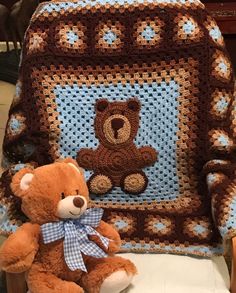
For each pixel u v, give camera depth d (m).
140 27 1.38
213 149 1.37
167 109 1.39
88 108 1.40
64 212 1.12
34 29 1.41
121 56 1.38
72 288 1.12
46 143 1.39
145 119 1.40
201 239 1.34
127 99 1.40
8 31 3.47
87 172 1.41
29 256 1.11
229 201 1.23
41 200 1.12
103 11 1.39
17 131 1.40
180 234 1.35
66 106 1.40
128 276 1.17
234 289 1.19
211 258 1.33
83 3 1.41
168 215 1.36
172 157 1.41
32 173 1.16
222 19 2.16
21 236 1.11
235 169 1.34
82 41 1.39
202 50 1.38
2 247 1.11
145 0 1.40
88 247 1.17
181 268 1.29
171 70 1.38
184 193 1.42
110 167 1.40
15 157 1.43
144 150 1.40
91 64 1.39
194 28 1.38
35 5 3.22
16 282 1.16
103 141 1.40
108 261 1.19
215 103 1.38
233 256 1.15
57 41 1.38
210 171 1.35
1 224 1.29
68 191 1.13
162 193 1.43
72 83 1.39
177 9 1.39
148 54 1.38
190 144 1.39
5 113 3.07
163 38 1.38
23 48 1.43
